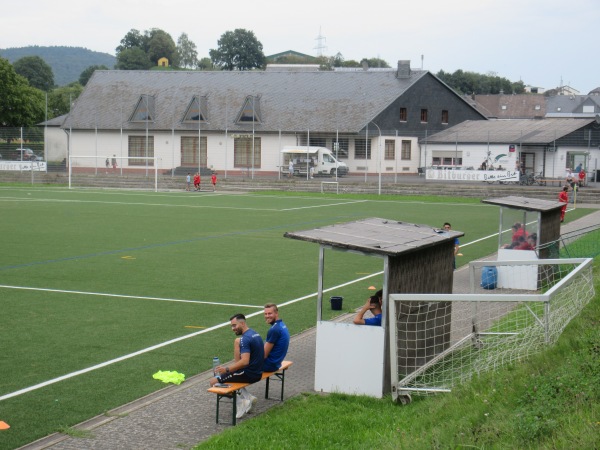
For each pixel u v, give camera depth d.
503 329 13.20
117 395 11.12
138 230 33.12
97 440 9.32
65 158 80.06
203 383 11.71
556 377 9.52
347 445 8.91
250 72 80.31
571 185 53.22
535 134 66.88
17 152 74.38
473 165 69.75
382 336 10.91
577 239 26.94
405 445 8.41
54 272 22.06
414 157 75.06
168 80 81.38
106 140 78.75
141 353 13.45
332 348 11.17
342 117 72.88
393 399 10.60
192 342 14.25
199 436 9.46
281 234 32.03
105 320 15.98
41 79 189.38
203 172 75.00
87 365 12.67
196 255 25.72
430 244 11.64
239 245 28.38
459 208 47.56
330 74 78.12
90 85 82.62
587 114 123.44
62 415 10.25
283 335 10.73
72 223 35.78
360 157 72.38
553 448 7.58
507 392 9.55
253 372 10.16
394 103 73.50
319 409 10.30
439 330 12.32
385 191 59.84
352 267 23.42
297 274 22.05
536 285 18.94
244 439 9.09
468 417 8.97
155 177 65.44
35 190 61.25
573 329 11.71
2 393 11.17
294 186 63.56
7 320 15.90
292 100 75.81
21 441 9.33
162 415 10.23
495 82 168.38
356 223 12.97
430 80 76.88
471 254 26.52
